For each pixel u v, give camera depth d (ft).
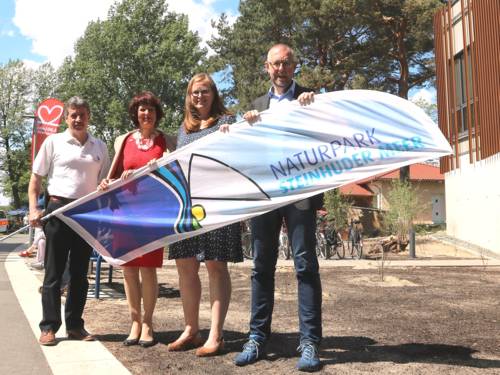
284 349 14.48
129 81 178.19
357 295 24.88
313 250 13.14
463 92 65.16
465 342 15.34
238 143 14.06
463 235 65.16
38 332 16.19
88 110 16.11
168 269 37.17
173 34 176.14
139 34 179.01
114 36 176.04
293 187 13.55
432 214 139.44
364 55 111.75
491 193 56.90
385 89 121.08
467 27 63.21
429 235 72.95
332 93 13.83
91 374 12.03
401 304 22.24
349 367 12.68
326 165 13.58
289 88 14.35
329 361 13.25
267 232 13.66
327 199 65.87
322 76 104.83
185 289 14.55
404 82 116.67
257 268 13.62
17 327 16.81
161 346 14.92
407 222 61.46
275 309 20.98
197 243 14.07
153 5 179.32
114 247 14.92
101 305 22.04
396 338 15.84
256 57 123.54
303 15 108.17
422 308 21.22
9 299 22.15
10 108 228.84
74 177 15.78
